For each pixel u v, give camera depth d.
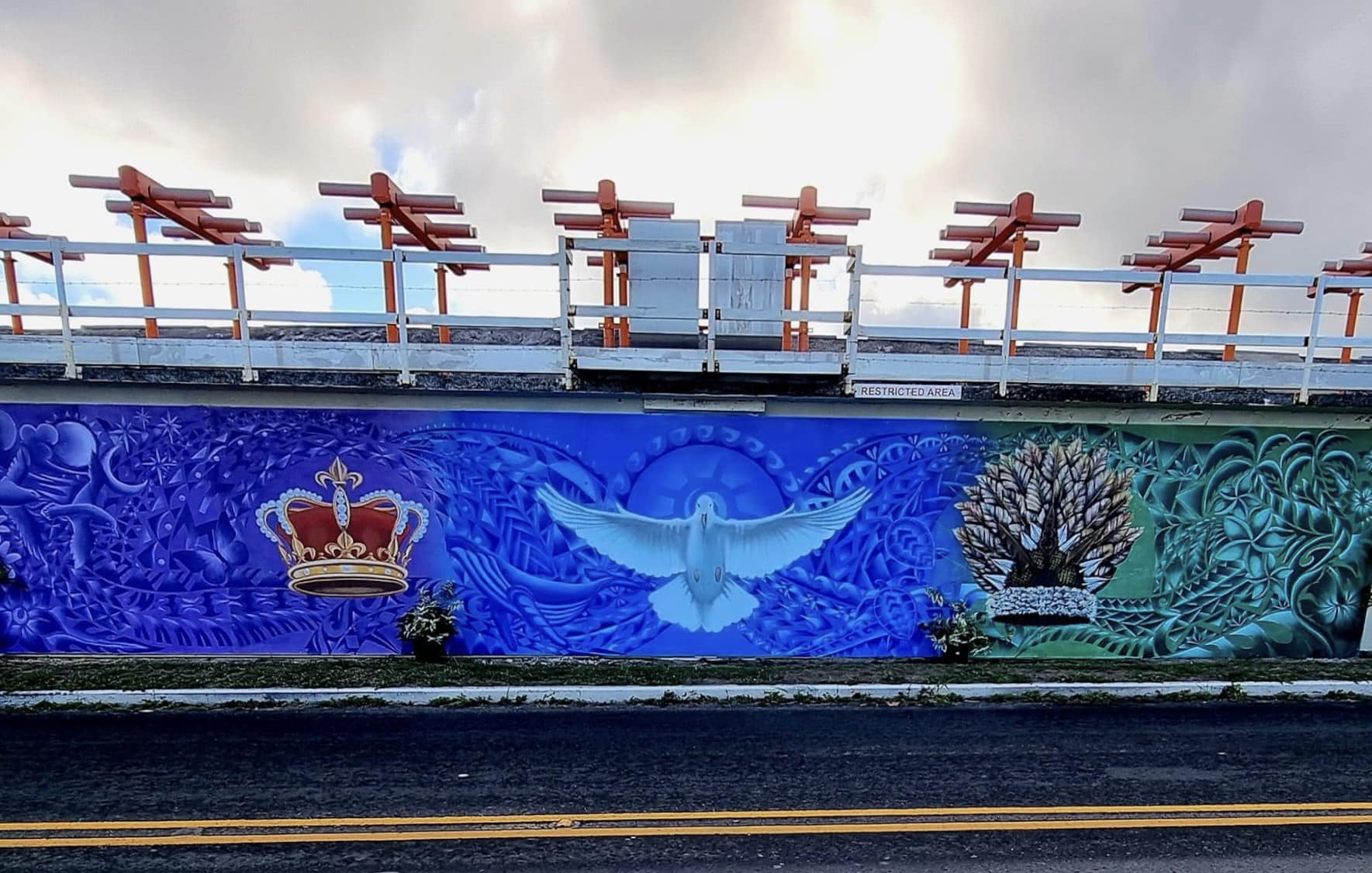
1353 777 4.39
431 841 3.56
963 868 3.36
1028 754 4.68
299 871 3.31
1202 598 6.77
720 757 4.61
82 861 3.38
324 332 10.28
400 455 6.36
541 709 5.48
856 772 4.39
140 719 5.18
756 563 6.59
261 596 6.43
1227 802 4.04
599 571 6.55
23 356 6.04
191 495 6.30
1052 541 6.67
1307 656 6.85
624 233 8.69
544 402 6.34
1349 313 9.19
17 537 6.28
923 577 6.66
